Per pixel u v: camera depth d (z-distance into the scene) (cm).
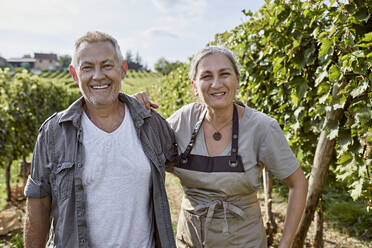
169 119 189
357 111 210
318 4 252
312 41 257
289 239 166
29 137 768
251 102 394
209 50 163
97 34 150
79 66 146
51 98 1069
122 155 149
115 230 146
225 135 169
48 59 9794
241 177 161
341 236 396
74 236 144
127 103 163
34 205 149
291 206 171
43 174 148
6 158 611
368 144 201
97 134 149
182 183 178
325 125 238
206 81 162
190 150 170
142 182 152
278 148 165
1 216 498
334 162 319
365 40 191
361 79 205
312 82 275
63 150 147
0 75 739
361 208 445
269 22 298
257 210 175
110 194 145
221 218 166
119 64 153
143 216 152
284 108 317
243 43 357
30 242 150
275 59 275
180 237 185
